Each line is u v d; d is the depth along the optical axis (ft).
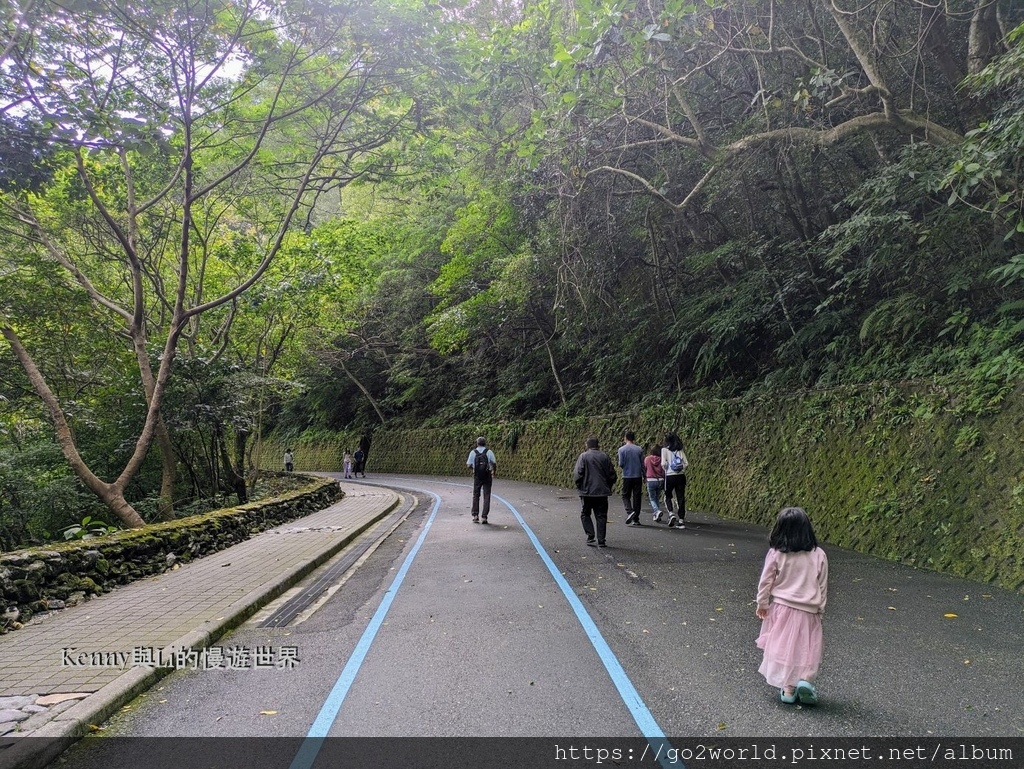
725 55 39.52
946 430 25.62
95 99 33.19
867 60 27.25
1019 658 14.57
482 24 52.95
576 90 31.83
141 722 12.60
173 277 59.06
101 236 49.19
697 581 22.75
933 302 31.24
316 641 17.38
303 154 48.21
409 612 19.83
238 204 54.44
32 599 20.29
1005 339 25.41
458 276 74.95
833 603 19.42
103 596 22.72
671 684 13.57
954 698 12.55
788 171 39.83
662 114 41.63
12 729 11.60
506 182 55.93
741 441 41.50
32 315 41.68
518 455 79.51
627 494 37.47
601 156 40.70
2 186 26.58
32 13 27.37
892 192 28.37
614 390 65.51
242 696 13.75
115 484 37.42
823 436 33.35
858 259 37.42
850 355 35.73
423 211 90.94
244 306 53.67
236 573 26.02
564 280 48.85
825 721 11.71
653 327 56.85
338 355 110.01
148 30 34.78
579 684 13.66
